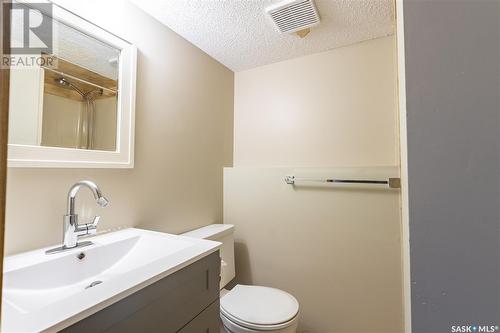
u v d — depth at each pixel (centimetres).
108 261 96
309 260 167
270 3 125
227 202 195
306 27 144
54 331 47
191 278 84
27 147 84
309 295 167
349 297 155
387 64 156
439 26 39
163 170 137
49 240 89
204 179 171
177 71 149
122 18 116
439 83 39
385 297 146
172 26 143
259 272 183
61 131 94
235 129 207
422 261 39
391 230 145
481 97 37
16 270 71
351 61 167
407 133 41
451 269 38
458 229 37
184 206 152
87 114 102
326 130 173
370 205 151
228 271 162
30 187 85
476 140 37
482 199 36
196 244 99
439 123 39
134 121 119
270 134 193
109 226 109
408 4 41
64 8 94
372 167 151
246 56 182
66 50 96
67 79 96
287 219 175
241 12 132
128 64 117
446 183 38
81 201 99
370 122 160
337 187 160
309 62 180
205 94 174
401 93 49
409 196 40
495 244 36
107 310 57
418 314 40
